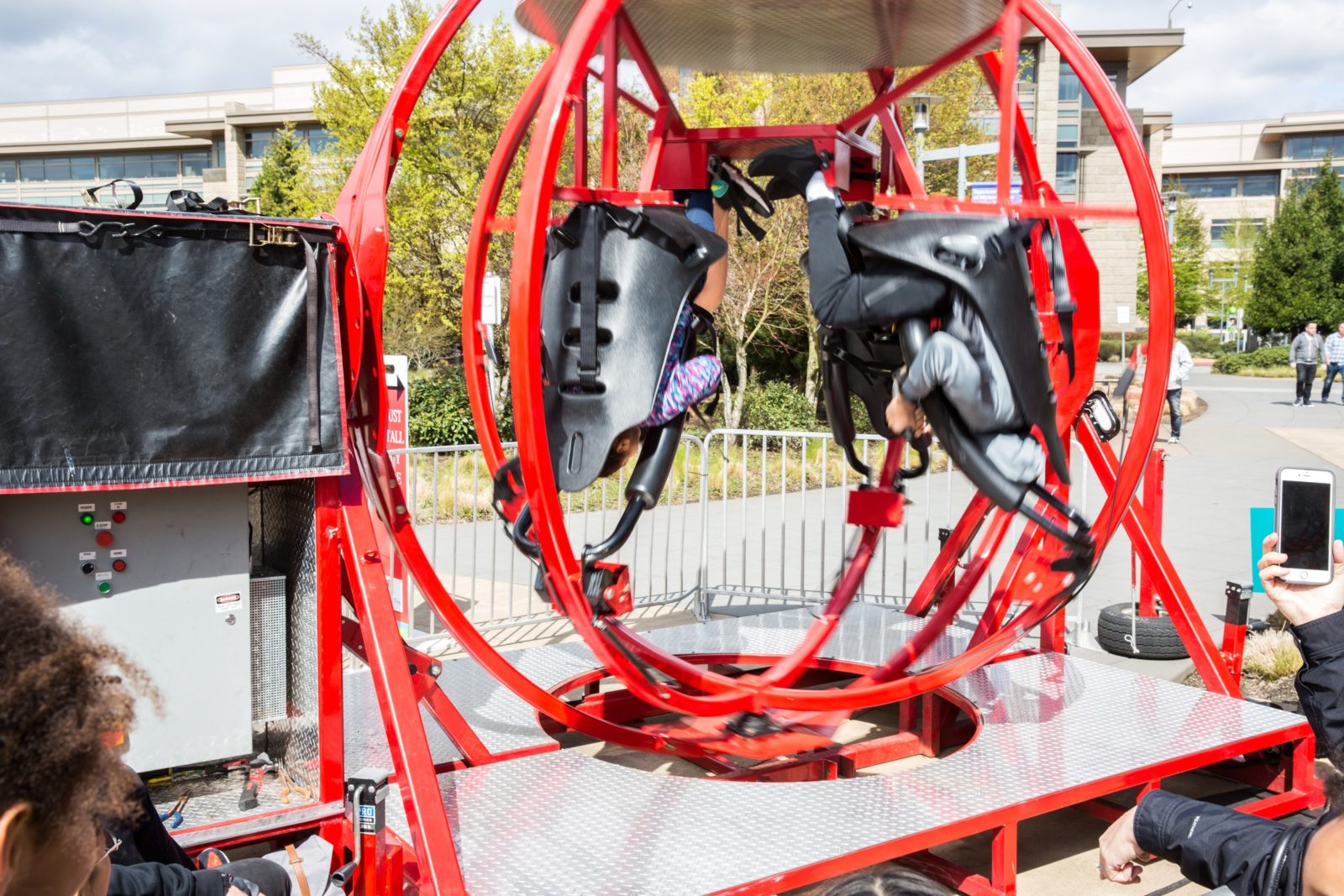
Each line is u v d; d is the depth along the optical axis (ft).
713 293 11.39
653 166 12.37
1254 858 6.91
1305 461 47.83
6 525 8.57
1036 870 12.42
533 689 11.71
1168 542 30.42
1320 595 8.25
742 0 11.19
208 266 8.95
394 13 47.19
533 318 9.05
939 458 41.04
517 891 8.64
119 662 3.69
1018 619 12.87
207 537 9.44
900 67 14.24
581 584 9.92
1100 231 112.88
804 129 11.90
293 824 9.51
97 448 8.52
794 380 62.69
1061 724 13.05
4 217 8.10
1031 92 96.37
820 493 37.35
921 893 3.72
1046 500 11.68
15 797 3.16
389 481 10.64
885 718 17.58
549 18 11.51
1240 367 135.33
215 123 146.51
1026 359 10.81
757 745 13.43
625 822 9.98
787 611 18.72
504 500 11.67
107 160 171.94
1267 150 243.40
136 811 3.83
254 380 9.16
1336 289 141.79
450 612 11.12
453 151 48.39
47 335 8.29
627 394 9.95
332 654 9.73
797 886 9.09
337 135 51.80
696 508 35.24
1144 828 7.97
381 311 10.21
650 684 10.96
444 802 10.39
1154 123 139.64
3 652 3.25
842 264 10.96
